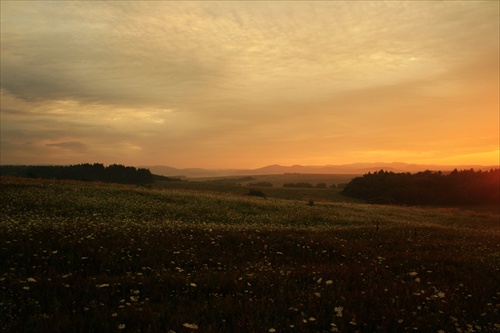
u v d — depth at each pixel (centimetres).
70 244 1227
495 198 10906
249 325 663
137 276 966
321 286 945
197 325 638
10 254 1091
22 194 3022
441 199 11012
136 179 16238
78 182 4953
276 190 12406
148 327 630
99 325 625
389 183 11831
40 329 579
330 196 12056
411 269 1242
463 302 855
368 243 1847
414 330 681
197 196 4334
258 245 1549
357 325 691
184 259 1218
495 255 1616
